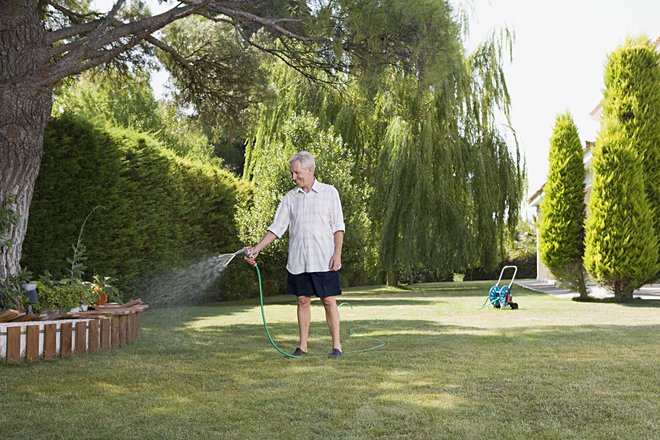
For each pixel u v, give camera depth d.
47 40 6.33
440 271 18.42
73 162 9.34
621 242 12.21
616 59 12.72
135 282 11.18
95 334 5.39
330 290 5.09
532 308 11.02
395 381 3.97
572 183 13.34
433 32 6.90
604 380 3.98
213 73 9.05
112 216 10.23
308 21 6.69
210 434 2.78
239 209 14.31
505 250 19.95
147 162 11.40
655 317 9.01
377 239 18.42
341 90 9.05
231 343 6.02
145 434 2.78
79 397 3.54
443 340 6.17
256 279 16.19
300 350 5.25
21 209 6.08
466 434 2.77
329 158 14.42
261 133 17.86
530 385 3.82
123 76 9.59
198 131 10.10
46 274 5.96
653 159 12.48
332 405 3.33
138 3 9.04
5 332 4.75
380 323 8.20
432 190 17.39
